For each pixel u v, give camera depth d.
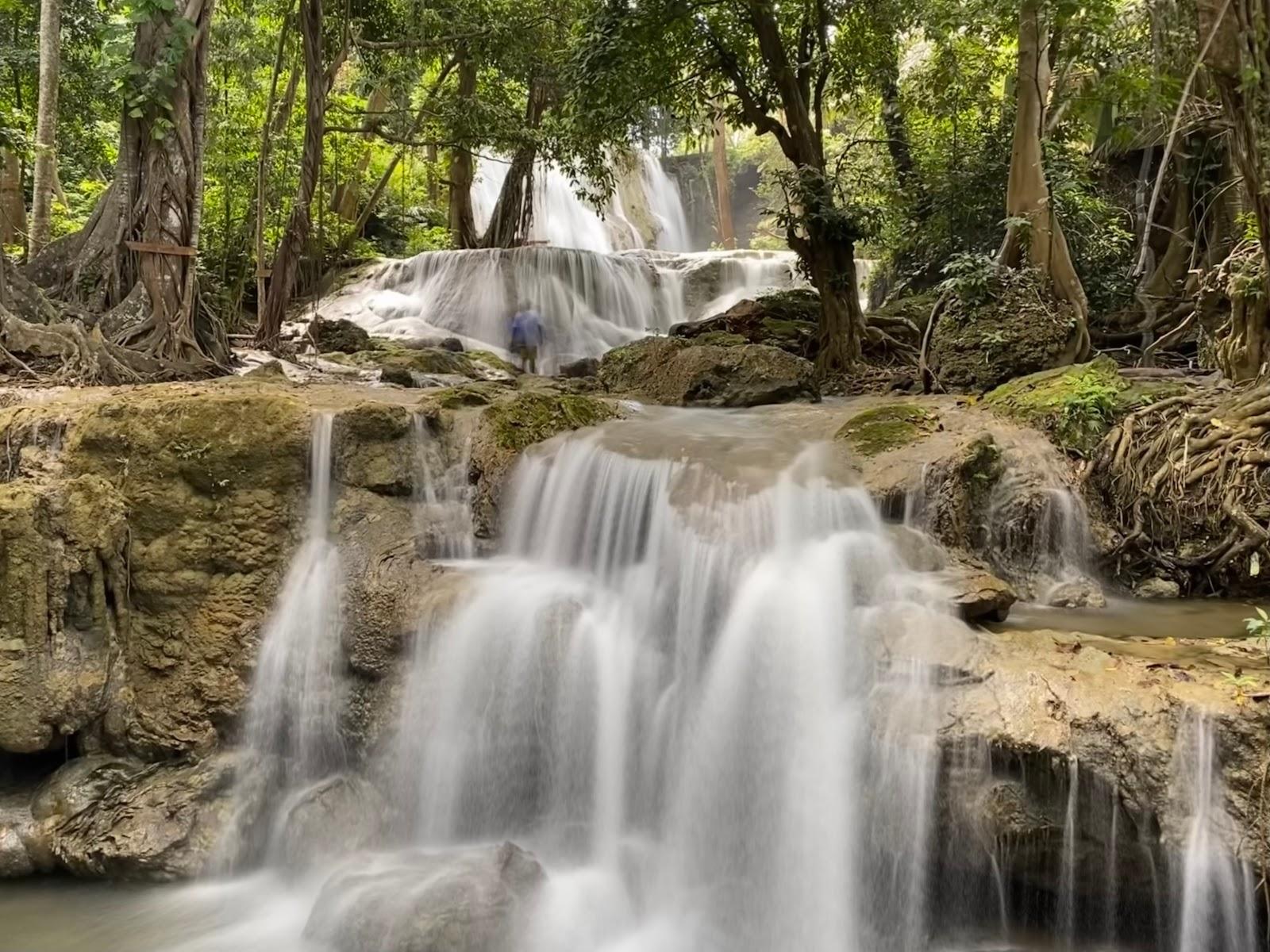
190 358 10.40
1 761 6.71
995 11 10.23
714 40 12.96
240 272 16.70
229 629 6.76
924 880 4.95
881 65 14.40
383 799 6.43
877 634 5.37
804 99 13.59
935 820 4.85
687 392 10.62
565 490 7.47
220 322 11.60
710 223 38.75
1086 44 10.09
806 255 13.41
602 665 6.26
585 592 6.75
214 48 16.44
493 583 6.75
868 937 5.08
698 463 7.03
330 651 6.73
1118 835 4.47
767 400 10.55
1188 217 12.88
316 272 16.75
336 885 5.48
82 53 16.92
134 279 10.41
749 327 14.99
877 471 6.99
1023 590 6.77
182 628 6.80
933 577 5.96
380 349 14.58
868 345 13.41
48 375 9.08
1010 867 4.80
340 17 16.39
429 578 6.83
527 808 6.36
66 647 6.39
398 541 7.12
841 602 5.72
